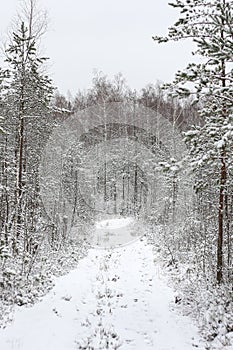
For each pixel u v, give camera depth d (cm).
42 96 1556
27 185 1573
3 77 1424
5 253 1152
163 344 761
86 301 1045
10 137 1639
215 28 821
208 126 899
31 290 1073
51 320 874
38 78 1466
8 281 1057
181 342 771
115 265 1529
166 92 765
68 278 1309
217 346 730
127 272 1409
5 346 715
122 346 746
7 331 792
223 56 732
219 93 761
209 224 1409
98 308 983
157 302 1042
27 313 920
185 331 830
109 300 1059
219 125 855
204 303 930
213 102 988
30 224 1520
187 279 1184
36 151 1780
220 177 1082
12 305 945
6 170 1562
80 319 894
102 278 1311
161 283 1235
